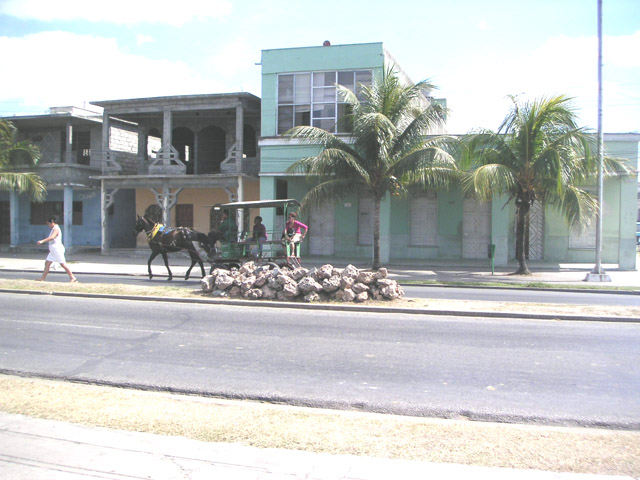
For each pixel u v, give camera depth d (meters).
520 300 13.70
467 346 8.45
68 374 6.94
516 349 8.27
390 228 27.06
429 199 26.88
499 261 23.97
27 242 33.03
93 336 9.09
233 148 26.78
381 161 20.50
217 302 12.38
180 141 30.62
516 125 19.94
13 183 26.86
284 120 25.34
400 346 8.44
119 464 4.23
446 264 24.38
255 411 5.48
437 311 11.19
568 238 25.81
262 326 9.92
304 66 25.06
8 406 5.53
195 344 8.55
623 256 22.81
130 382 6.61
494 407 5.77
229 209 16.81
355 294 12.23
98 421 5.11
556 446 4.58
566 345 8.54
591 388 6.42
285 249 15.86
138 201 32.00
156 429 4.91
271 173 25.09
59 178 28.97
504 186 20.36
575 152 19.69
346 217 27.28
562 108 19.16
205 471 4.11
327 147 20.89
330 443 4.60
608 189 25.27
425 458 4.30
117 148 30.64
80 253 29.89
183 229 17.03
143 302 12.64
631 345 8.55
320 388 6.40
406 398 6.05
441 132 27.70
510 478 3.97
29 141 29.88
